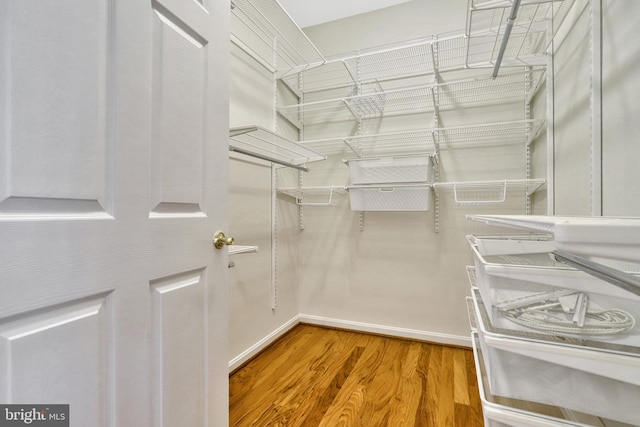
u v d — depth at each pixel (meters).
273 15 2.16
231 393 1.57
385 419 1.37
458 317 2.16
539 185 1.77
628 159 0.90
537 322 0.70
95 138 0.66
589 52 1.13
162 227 0.83
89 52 0.65
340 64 2.44
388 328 2.34
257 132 1.55
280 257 2.33
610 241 0.31
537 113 1.85
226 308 1.08
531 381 0.69
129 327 0.73
